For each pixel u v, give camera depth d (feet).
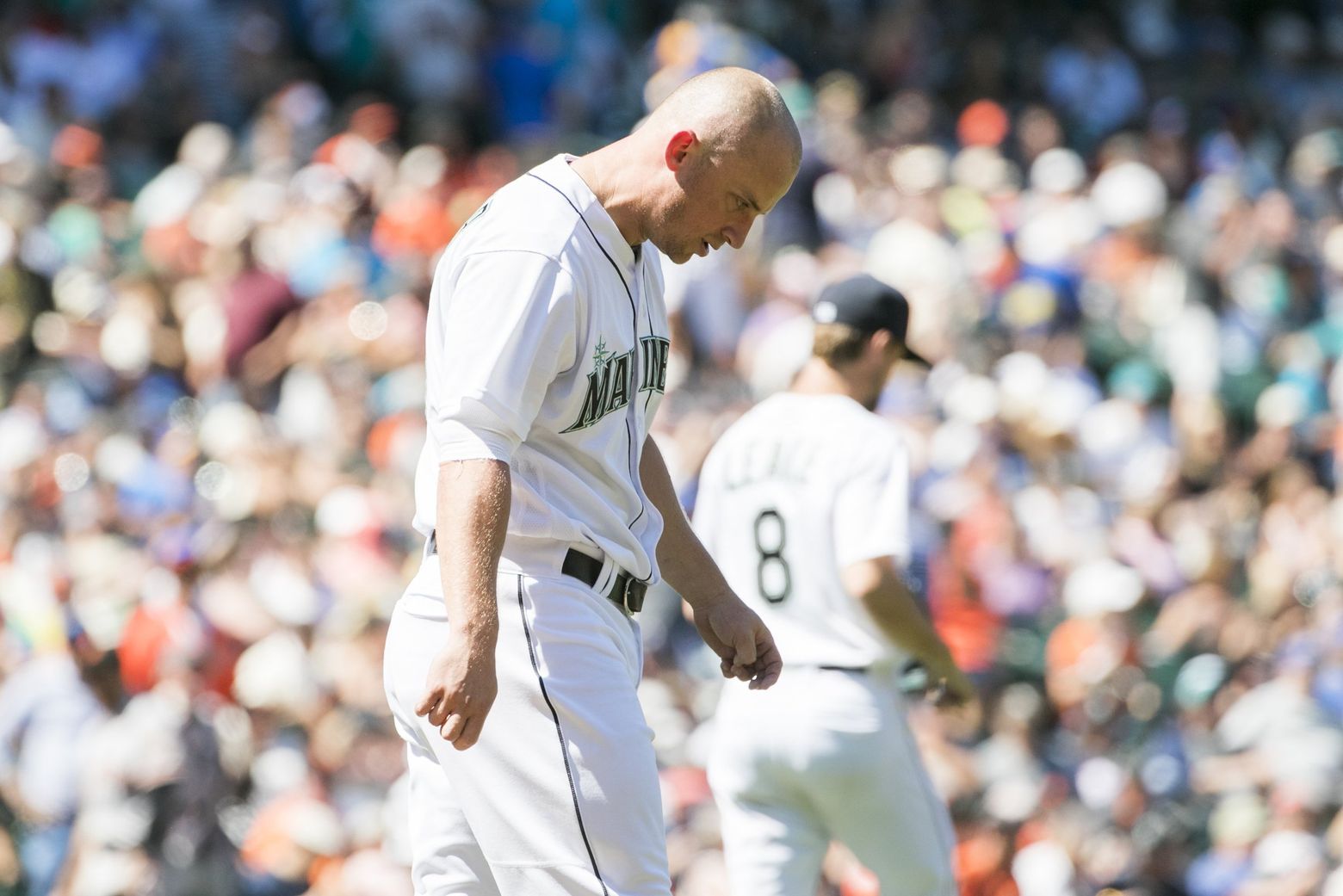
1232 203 189.88
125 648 95.61
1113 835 98.63
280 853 89.04
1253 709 104.27
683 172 38.96
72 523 109.91
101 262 146.72
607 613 40.81
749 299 146.20
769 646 44.91
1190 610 122.11
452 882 41.01
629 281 40.11
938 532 121.29
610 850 39.45
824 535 57.52
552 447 39.91
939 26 219.41
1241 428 167.22
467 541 36.94
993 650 113.39
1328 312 182.39
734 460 59.82
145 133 178.91
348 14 191.72
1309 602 125.90
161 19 184.24
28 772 91.56
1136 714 110.93
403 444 122.62
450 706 36.35
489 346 37.47
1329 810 97.19
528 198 39.06
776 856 58.03
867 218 173.37
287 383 131.64
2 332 137.39
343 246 148.05
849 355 59.47
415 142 180.96
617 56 207.41
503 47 195.83
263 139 166.40
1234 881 97.04
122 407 132.16
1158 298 174.81
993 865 91.04
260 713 95.55
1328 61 237.66
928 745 92.79
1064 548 123.95
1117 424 144.77
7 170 154.30
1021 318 157.79
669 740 99.35
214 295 141.08
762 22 209.97
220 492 113.60
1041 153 199.11
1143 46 232.32
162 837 87.66
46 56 175.83
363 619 100.89
